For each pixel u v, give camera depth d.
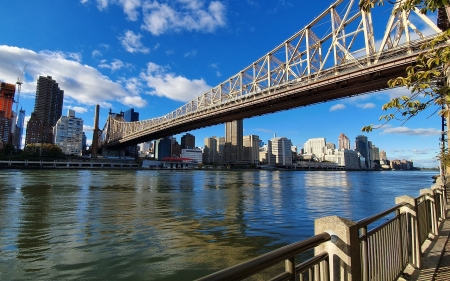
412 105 3.21
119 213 17.20
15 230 12.49
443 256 5.21
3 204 20.30
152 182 49.47
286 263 2.21
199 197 27.06
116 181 49.94
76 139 182.62
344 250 2.58
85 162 127.12
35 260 8.71
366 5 3.28
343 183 58.94
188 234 11.96
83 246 10.14
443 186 9.09
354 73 31.84
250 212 18.28
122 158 149.62
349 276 2.52
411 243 4.80
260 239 11.20
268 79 47.28
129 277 7.56
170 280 7.38
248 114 54.03
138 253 9.41
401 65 27.33
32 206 19.61
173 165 169.38
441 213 8.26
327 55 36.16
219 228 13.18
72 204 20.91
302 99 42.44
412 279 4.26
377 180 77.69
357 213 18.95
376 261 3.55
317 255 2.58
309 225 14.05
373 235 3.58
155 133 90.44
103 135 166.62
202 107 61.75
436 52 2.91
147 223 14.21
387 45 30.28
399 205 4.48
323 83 35.69
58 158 122.25
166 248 9.94
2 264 8.33
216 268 8.17
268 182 57.56
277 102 45.72
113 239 11.09
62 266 8.23
